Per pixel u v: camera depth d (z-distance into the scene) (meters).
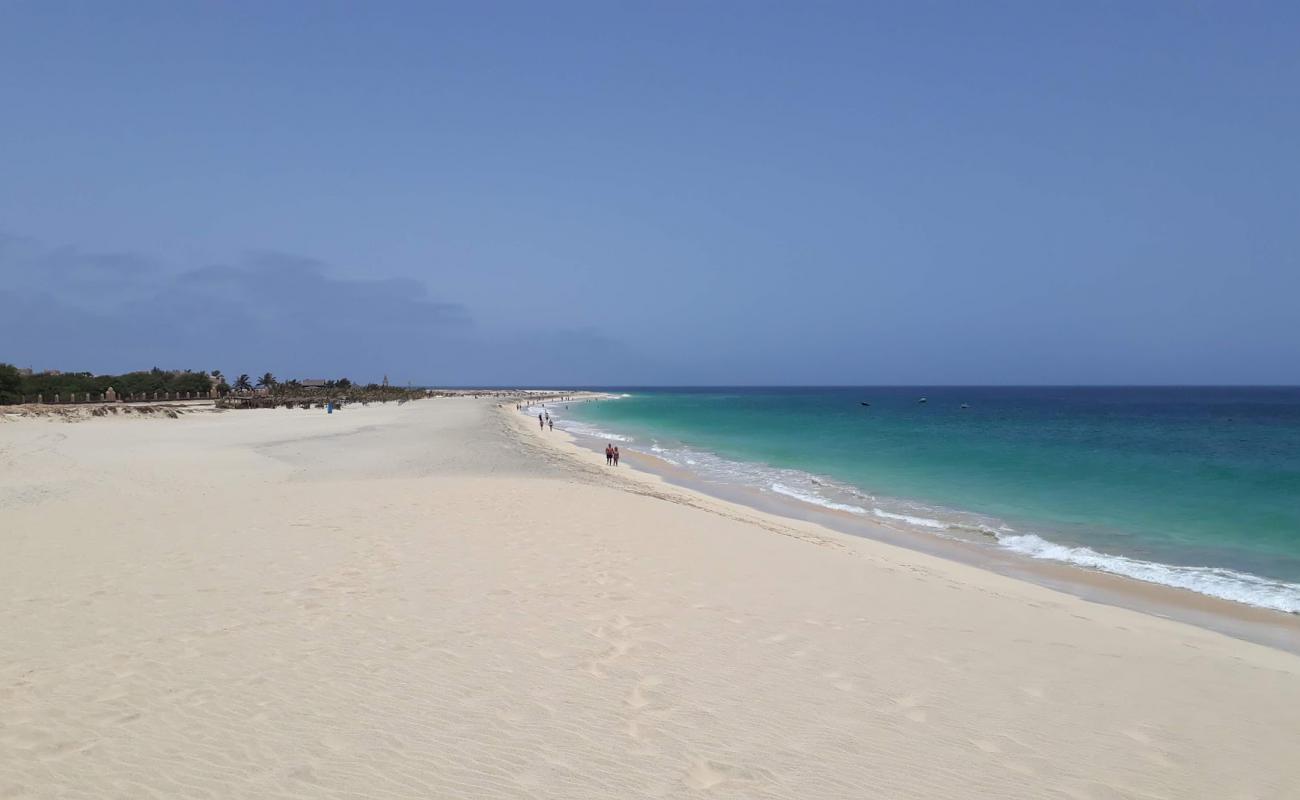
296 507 14.66
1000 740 5.32
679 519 14.42
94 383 85.38
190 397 101.31
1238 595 11.98
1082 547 15.77
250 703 5.39
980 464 32.62
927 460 34.50
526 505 15.32
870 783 4.61
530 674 6.12
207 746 4.71
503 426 55.09
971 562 14.27
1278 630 10.19
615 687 5.91
